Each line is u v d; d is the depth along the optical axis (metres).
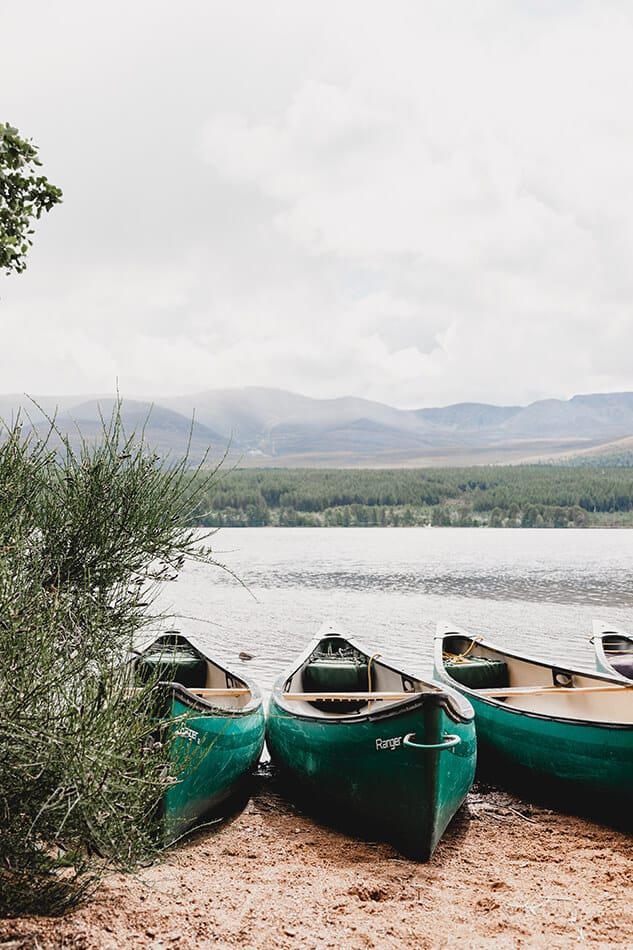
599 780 6.58
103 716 3.79
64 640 4.23
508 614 25.02
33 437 5.15
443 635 10.42
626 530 105.94
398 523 122.56
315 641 10.34
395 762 5.93
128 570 5.29
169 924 4.07
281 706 7.45
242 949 3.90
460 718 6.15
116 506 5.26
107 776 3.66
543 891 5.13
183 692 5.71
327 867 5.60
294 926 4.31
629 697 7.99
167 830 5.45
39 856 3.78
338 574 40.94
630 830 6.55
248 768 6.89
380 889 5.07
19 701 3.51
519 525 118.56
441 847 6.15
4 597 3.74
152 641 8.48
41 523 5.19
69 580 5.02
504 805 7.23
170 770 4.76
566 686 8.70
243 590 33.22
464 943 4.20
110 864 4.16
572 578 38.22
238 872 5.35
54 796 3.62
